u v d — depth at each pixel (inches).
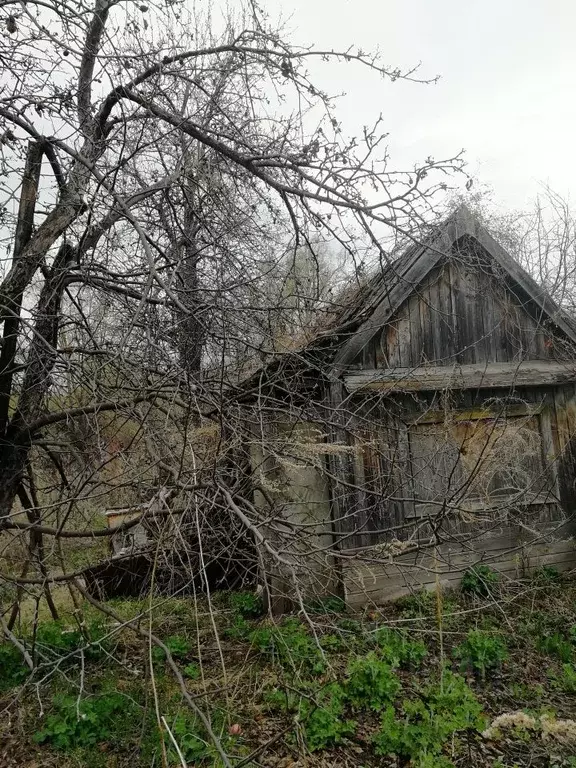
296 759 163.8
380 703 184.7
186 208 243.1
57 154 221.8
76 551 306.2
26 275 216.8
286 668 209.3
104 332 230.5
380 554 203.0
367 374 296.2
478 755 166.9
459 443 306.2
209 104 220.2
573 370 321.4
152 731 171.2
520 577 310.7
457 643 237.9
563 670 217.5
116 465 220.4
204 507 175.0
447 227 299.6
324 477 291.1
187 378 154.7
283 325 253.8
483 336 313.0
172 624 276.2
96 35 204.2
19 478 227.8
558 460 327.9
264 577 188.7
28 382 226.8
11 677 218.4
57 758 170.2
